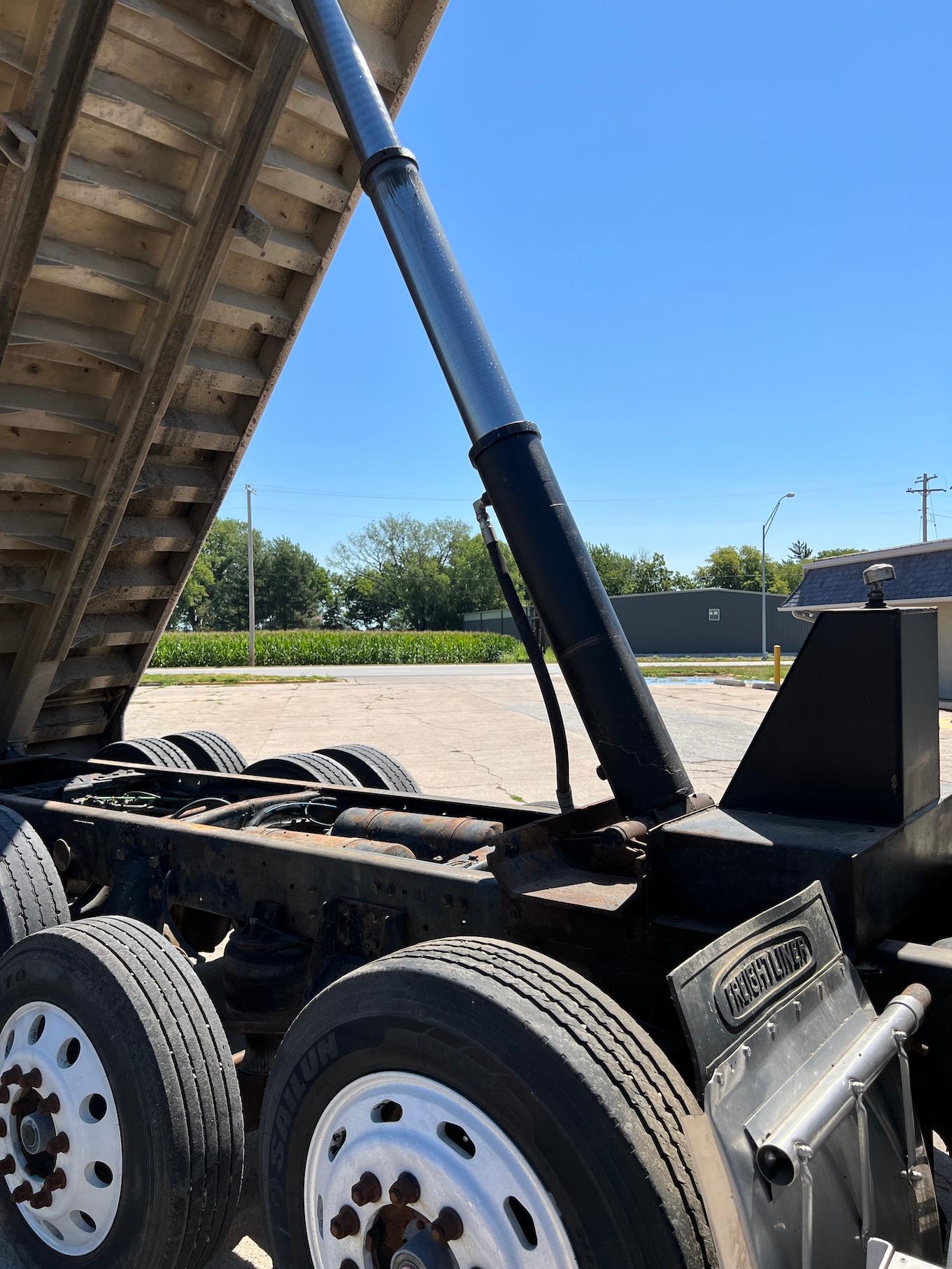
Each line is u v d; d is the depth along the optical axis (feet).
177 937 10.30
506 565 8.60
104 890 12.65
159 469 15.23
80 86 10.19
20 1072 7.97
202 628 316.19
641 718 7.49
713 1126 4.70
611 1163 4.83
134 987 7.52
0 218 10.81
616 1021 5.57
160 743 18.01
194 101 11.38
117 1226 7.23
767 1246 4.75
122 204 11.69
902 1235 5.71
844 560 68.90
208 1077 7.38
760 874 6.55
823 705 7.21
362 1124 5.85
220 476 15.99
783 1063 5.26
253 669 133.28
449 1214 5.26
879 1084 6.01
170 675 107.24
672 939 6.73
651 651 213.46
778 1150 4.73
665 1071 5.39
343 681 92.43
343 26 9.26
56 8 9.66
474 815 11.91
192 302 12.73
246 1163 9.86
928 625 7.59
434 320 8.27
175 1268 7.08
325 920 8.57
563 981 5.77
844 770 7.13
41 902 10.47
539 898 6.95
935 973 6.14
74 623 15.76
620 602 214.07
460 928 7.77
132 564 16.53
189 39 10.69
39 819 12.20
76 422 13.42
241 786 14.32
